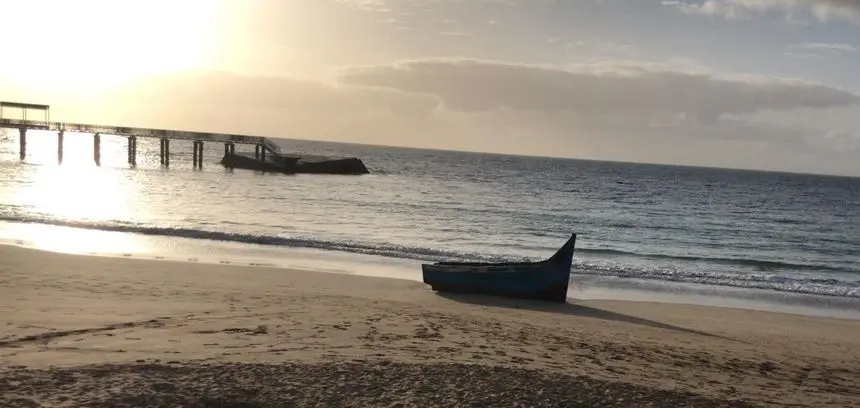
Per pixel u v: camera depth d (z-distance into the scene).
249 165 81.38
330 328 11.00
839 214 73.00
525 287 17.47
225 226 31.61
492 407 6.73
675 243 39.22
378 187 68.62
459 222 41.62
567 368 8.92
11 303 11.70
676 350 11.72
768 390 8.99
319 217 38.84
